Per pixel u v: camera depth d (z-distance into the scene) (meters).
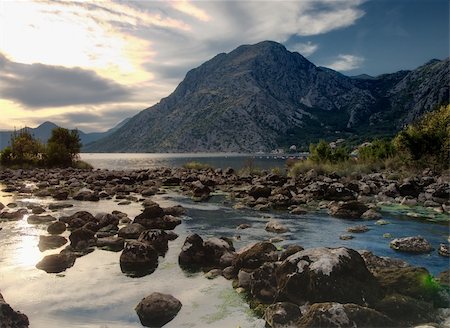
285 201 21.36
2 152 54.72
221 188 30.53
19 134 57.53
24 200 23.91
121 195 25.44
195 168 52.06
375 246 12.23
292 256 8.21
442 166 32.72
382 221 16.17
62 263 10.41
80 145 59.62
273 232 14.55
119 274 9.79
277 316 6.70
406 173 32.28
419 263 10.37
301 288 7.57
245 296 8.27
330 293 7.29
